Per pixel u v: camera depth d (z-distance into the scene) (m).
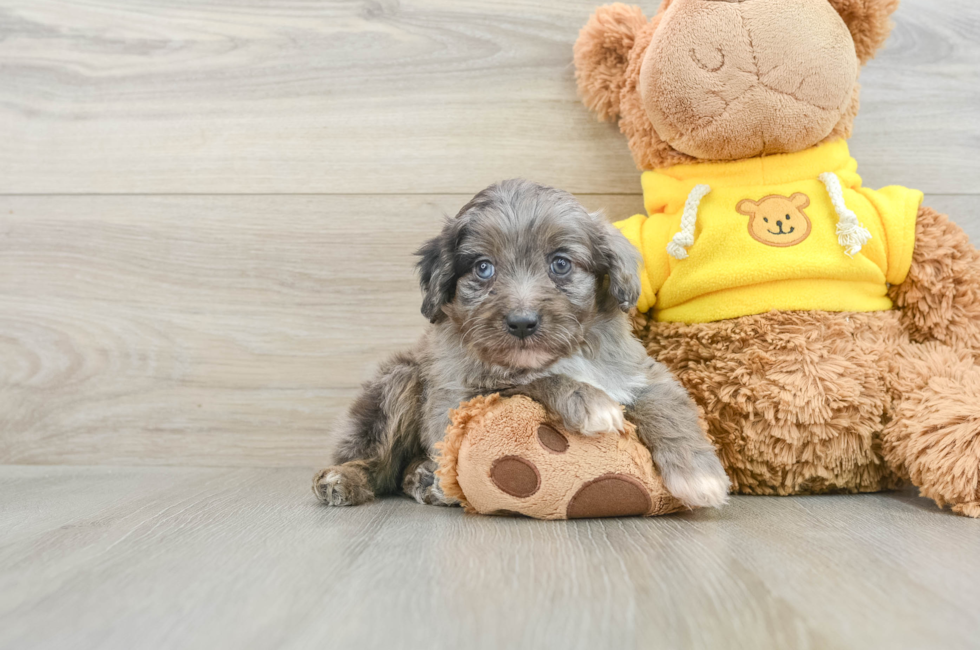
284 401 0.74
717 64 0.60
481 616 0.38
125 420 0.74
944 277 0.62
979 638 0.36
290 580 0.43
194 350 0.74
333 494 0.58
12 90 0.74
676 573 0.43
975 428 0.53
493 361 0.54
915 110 0.72
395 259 0.74
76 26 0.74
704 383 0.61
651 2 0.72
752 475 0.61
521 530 0.51
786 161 0.63
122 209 0.74
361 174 0.74
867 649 0.35
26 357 0.74
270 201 0.74
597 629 0.37
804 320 0.60
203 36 0.74
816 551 0.46
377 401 0.63
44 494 0.62
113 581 0.43
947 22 0.72
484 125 0.73
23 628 0.38
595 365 0.57
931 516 0.54
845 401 0.58
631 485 0.52
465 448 0.53
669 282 0.63
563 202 0.58
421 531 0.51
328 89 0.74
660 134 0.64
